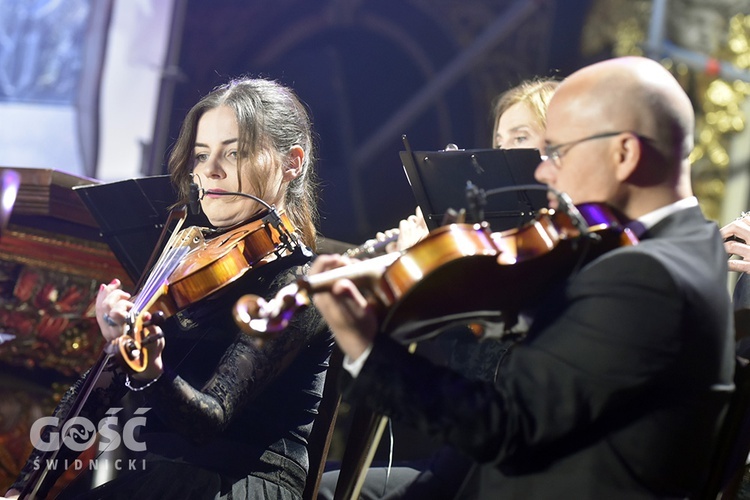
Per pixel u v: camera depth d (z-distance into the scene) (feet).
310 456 19.69
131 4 45.70
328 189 59.93
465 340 21.83
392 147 59.93
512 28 58.03
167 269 19.22
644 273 13.96
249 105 20.49
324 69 59.36
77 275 26.40
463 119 59.11
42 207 24.54
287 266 19.71
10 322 26.07
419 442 35.32
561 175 15.26
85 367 26.48
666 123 15.05
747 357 19.13
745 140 54.03
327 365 20.45
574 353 13.92
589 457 14.35
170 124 50.96
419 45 59.47
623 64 15.34
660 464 14.32
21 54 45.57
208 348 19.42
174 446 18.99
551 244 14.26
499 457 14.03
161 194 21.26
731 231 20.66
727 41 53.83
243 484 18.37
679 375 14.32
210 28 57.72
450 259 13.55
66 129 45.65
